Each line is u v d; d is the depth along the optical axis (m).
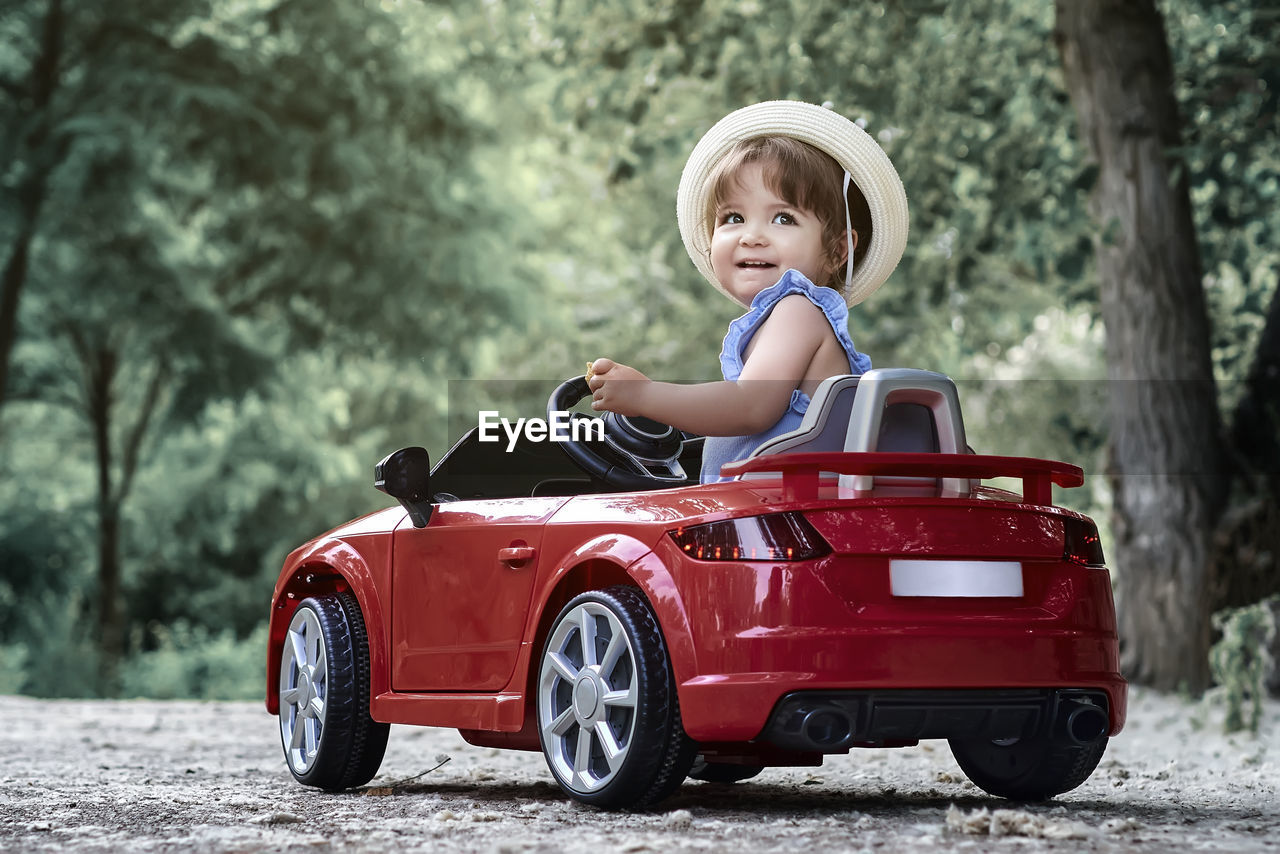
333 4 19.33
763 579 3.83
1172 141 10.91
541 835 3.76
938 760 6.71
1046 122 12.14
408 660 4.86
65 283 20.27
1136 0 10.95
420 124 20.44
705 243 4.96
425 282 21.30
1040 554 4.08
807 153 4.59
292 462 27.56
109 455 26.69
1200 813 4.46
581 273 26.84
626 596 4.13
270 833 3.97
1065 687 4.00
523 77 19.34
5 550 25.59
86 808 4.66
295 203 20.61
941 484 4.18
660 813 4.16
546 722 4.32
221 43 19.56
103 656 25.00
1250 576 10.78
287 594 5.59
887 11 11.41
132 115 18.44
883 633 3.81
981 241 12.20
